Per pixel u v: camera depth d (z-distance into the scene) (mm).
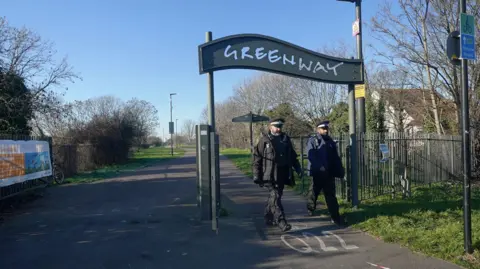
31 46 19359
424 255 5469
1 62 15539
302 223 7445
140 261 5484
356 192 8312
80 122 26188
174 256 5680
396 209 8055
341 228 7039
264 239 6465
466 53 5340
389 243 6074
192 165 26016
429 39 13688
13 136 10328
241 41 7676
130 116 34656
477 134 12883
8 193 9789
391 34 22266
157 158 38500
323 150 7367
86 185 14750
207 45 7520
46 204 10328
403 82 22812
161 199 10727
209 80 7746
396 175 9945
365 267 5105
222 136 66062
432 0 13266
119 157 29578
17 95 16078
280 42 7812
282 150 6863
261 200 10133
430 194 9945
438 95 14484
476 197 9539
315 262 5340
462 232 6152
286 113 33688
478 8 12367
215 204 7012
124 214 8711
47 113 17453
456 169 12641
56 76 19297
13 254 5863
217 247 6074
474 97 12719
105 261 5504
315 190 7875
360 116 11172
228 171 19828
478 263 5051
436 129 15422
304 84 32969
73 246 6250
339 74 8117
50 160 12773
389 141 9820
